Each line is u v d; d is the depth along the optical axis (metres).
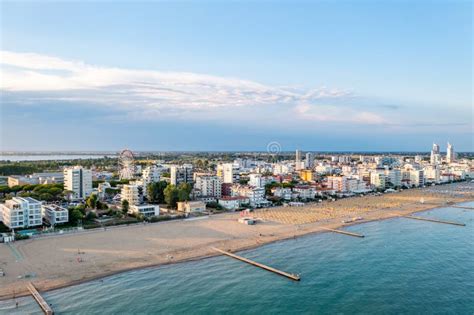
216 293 103.44
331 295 103.00
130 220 191.75
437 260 134.62
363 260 134.00
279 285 109.88
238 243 154.62
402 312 92.81
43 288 104.12
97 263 125.38
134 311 91.62
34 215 173.25
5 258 128.00
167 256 134.88
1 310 91.00
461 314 91.75
